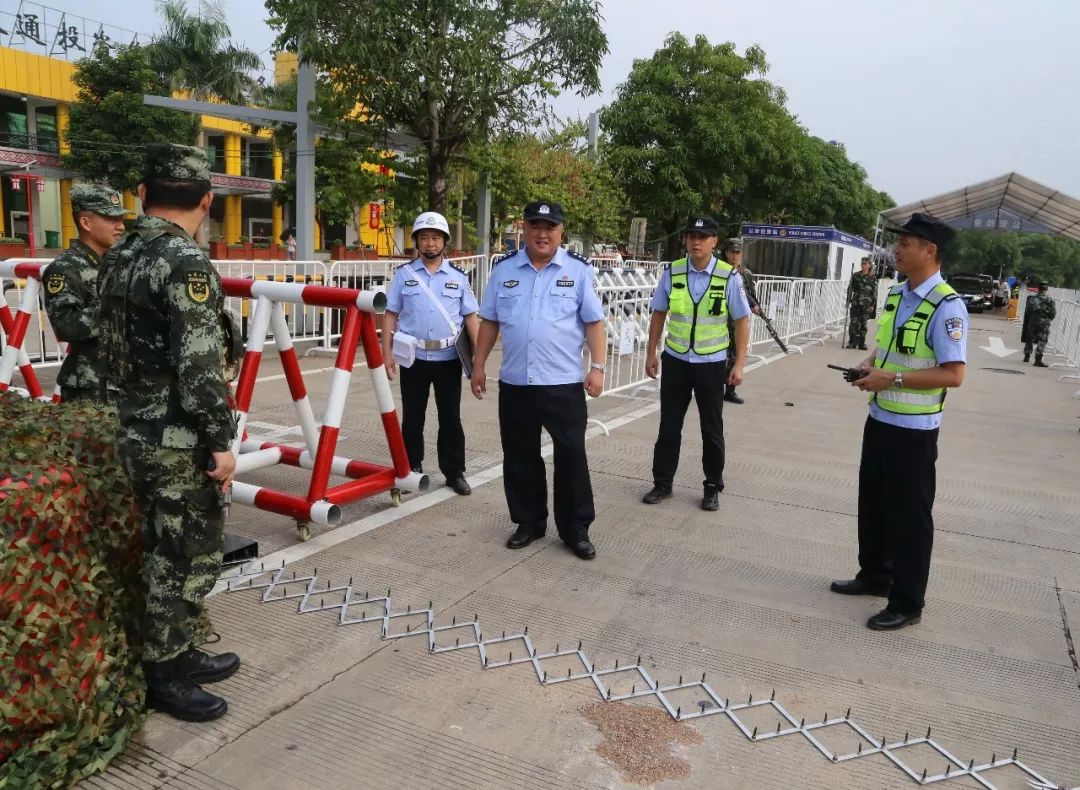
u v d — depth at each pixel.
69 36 29.33
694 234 4.98
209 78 27.75
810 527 4.92
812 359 13.22
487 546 4.34
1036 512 5.46
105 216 3.59
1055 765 2.68
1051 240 76.75
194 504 2.54
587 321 4.24
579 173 19.31
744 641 3.43
